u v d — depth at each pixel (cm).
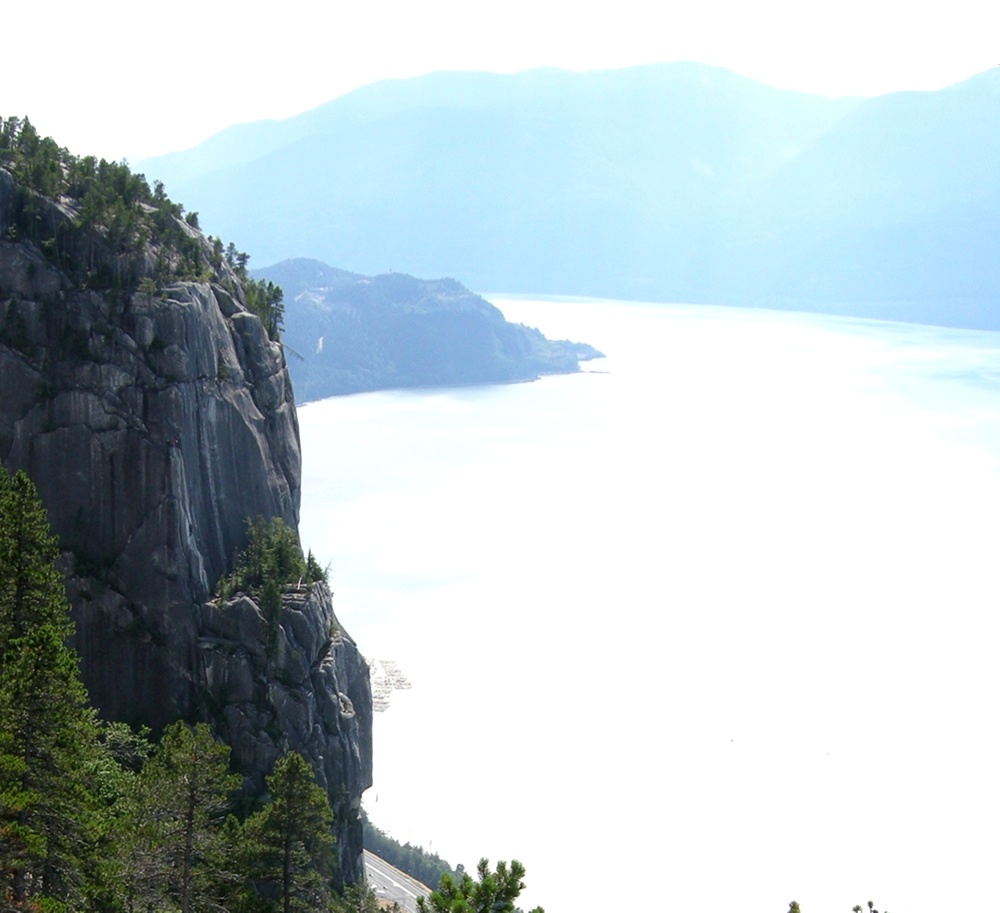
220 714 11950
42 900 6372
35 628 7806
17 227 12044
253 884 8725
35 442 11825
